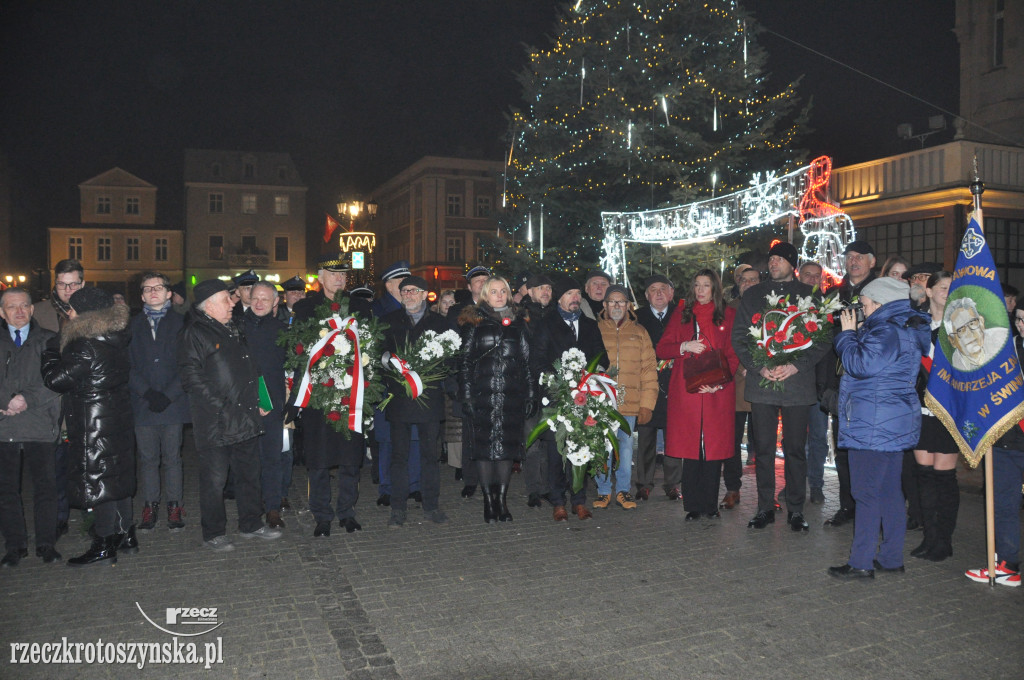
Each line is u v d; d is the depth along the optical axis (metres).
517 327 6.29
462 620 4.19
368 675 3.55
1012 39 17.11
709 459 6.25
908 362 4.77
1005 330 4.60
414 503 7.05
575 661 3.69
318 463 5.90
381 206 53.88
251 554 5.42
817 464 6.89
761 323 6.05
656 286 7.47
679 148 15.11
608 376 6.39
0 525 5.18
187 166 47.56
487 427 6.21
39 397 5.18
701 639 3.93
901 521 4.93
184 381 5.45
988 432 4.62
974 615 4.25
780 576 4.91
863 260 6.35
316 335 5.83
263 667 3.63
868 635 3.98
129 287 46.59
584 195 16.19
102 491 5.09
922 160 14.86
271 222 48.66
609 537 5.84
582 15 15.94
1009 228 14.76
